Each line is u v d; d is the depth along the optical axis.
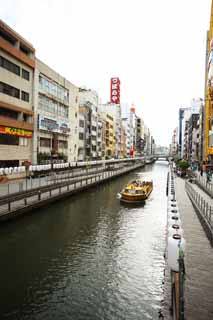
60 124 58.31
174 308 8.35
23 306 12.27
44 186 34.06
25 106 45.44
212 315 8.48
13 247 19.20
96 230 23.78
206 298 9.56
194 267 12.47
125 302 12.58
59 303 12.52
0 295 13.12
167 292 9.83
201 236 17.47
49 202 31.36
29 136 46.41
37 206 28.45
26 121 46.59
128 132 164.38
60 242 20.47
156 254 18.45
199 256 13.91
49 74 53.62
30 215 26.75
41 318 11.44
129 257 17.88
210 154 61.97
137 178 74.00
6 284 14.15
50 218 27.14
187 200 30.95
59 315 11.66
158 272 15.72
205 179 50.25
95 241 20.91
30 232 22.55
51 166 46.50
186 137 148.75
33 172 45.47
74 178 49.97
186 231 18.58
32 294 13.24
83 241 20.84
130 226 25.36
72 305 12.38
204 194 34.53
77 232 23.06
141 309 12.04
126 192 38.06
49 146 54.66
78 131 71.69
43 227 24.05
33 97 47.59
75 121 69.06
